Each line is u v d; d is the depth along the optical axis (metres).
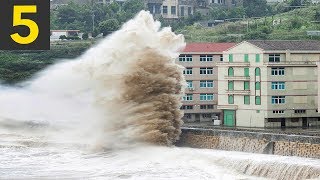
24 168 142.00
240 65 173.75
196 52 188.88
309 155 128.62
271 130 154.62
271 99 170.00
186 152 145.00
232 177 125.12
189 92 189.12
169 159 142.62
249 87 172.88
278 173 121.94
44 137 178.25
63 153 158.50
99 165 142.75
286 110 171.25
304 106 172.75
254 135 140.50
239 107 174.75
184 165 136.50
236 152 141.25
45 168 141.38
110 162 145.00
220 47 192.12
